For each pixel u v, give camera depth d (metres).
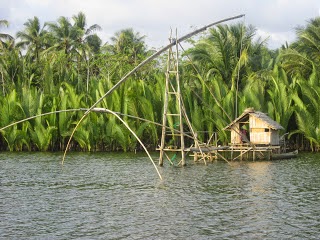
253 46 53.78
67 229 17.25
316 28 48.81
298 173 30.02
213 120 43.12
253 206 20.56
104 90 45.53
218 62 50.09
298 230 16.89
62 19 72.06
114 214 19.36
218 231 16.83
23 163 36.28
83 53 68.75
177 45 31.58
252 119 39.22
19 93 53.50
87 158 39.81
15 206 20.95
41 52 70.38
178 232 16.75
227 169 32.25
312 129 42.97
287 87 45.53
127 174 30.19
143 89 45.16
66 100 45.06
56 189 25.03
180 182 26.89
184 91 45.41
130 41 78.75
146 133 46.84
